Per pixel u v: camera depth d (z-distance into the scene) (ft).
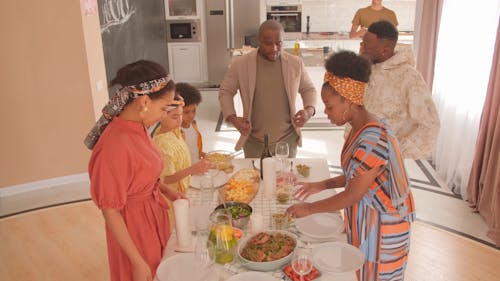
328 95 5.37
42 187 13.73
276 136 9.90
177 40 26.02
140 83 4.87
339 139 17.22
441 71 13.65
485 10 11.24
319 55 20.02
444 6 13.32
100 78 14.44
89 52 13.47
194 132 8.16
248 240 5.51
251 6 25.30
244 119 9.59
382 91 7.66
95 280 9.16
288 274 5.01
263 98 9.73
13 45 12.44
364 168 5.22
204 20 25.64
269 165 6.86
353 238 5.78
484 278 8.79
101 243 10.49
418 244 9.92
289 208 5.83
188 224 5.62
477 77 11.48
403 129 7.81
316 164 8.35
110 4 16.02
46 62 12.89
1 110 12.75
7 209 12.32
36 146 13.39
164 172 6.44
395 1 26.02
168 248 5.65
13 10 12.21
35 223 11.49
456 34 12.79
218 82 26.66
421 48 14.14
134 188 5.33
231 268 5.21
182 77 26.73
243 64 9.77
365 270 5.79
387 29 7.37
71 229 11.15
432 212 11.34
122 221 5.09
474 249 9.73
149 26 21.97
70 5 12.70
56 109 13.37
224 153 8.39
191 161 8.13
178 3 25.27
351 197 5.34
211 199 6.60
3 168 13.14
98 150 4.99
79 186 13.73
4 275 9.37
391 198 5.42
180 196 6.31
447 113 13.14
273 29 9.08
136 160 5.12
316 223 6.11
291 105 9.75
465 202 11.84
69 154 13.87
